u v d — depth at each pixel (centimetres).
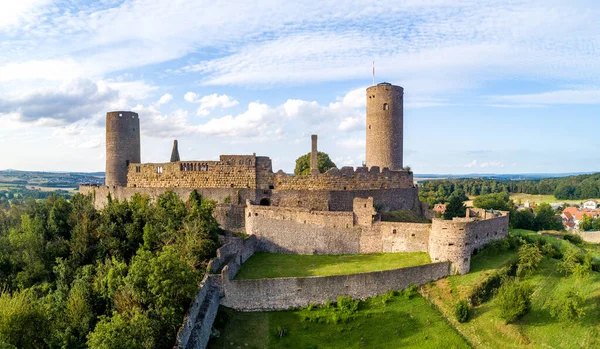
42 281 8244
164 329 5128
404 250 8119
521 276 7331
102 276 6981
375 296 6875
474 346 5903
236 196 9800
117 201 9569
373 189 9888
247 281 6556
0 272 8462
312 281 6694
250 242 8481
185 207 8850
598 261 8456
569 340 5900
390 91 10306
